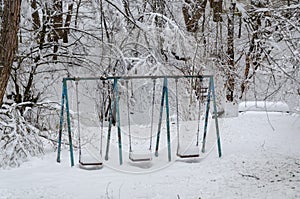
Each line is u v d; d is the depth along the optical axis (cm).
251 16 1252
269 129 1040
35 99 934
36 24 1025
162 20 1182
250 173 667
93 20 1162
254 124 1099
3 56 650
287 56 993
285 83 1038
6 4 649
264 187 589
